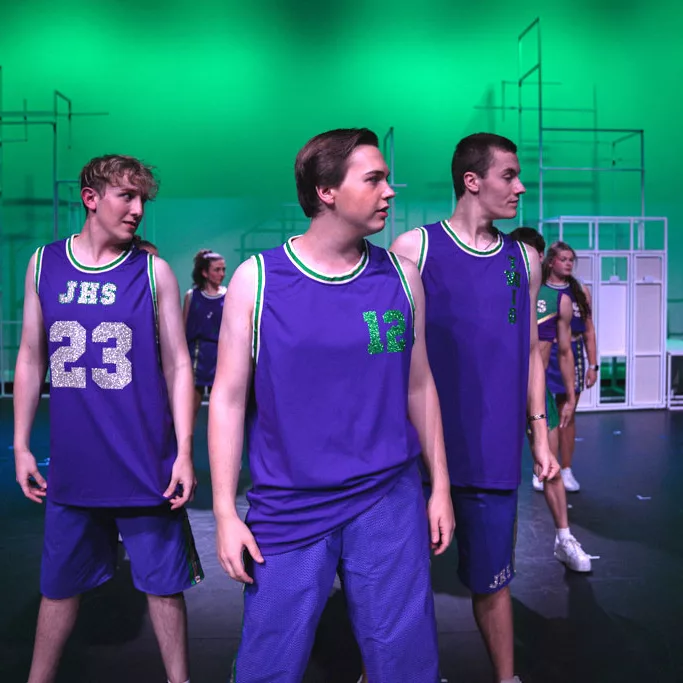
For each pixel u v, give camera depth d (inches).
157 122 363.6
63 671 92.4
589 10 365.7
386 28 365.1
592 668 92.7
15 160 359.6
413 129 367.9
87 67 361.1
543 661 94.6
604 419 279.0
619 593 116.3
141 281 75.1
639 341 299.3
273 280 56.2
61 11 359.3
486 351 76.2
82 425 74.8
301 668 58.2
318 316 56.0
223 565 57.0
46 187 360.5
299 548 57.2
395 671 58.6
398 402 58.7
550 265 166.2
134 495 75.3
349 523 57.9
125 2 360.5
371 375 57.2
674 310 372.2
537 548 137.8
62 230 362.3
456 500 78.7
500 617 80.0
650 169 369.1
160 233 365.7
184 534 79.0
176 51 362.3
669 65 366.6
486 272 76.1
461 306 75.9
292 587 57.1
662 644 99.0
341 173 54.2
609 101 368.8
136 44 361.4
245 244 367.6
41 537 147.0
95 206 73.2
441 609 110.8
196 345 209.5
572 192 369.7
